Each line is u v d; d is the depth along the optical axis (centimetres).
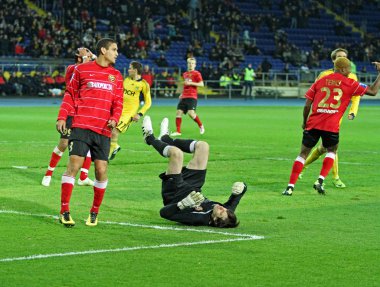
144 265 1003
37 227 1241
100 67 1277
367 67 8288
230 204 1284
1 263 1000
